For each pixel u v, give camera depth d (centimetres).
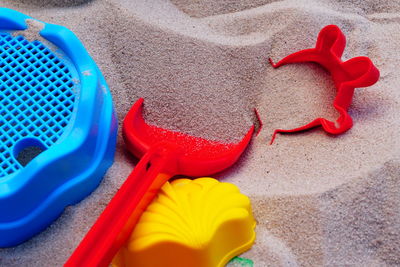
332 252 45
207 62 53
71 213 46
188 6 58
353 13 58
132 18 54
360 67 49
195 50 53
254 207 47
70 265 40
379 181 46
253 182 49
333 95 52
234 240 45
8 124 45
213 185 46
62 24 54
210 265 44
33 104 46
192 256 43
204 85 52
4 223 44
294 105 52
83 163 45
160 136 51
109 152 48
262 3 58
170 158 46
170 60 53
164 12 57
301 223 46
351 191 46
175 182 47
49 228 46
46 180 44
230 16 57
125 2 56
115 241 42
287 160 49
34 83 47
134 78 52
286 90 53
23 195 43
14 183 43
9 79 47
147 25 54
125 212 42
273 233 46
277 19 56
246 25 57
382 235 46
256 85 54
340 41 51
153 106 52
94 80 46
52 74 47
